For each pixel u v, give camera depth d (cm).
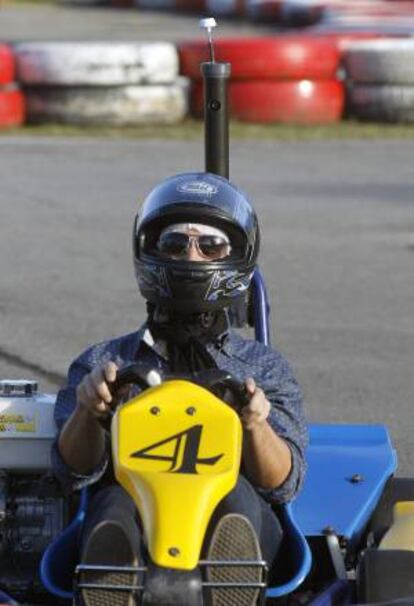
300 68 3047
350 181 2430
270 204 2216
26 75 3020
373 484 761
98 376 643
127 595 596
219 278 704
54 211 2152
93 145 2791
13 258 1853
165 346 720
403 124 3109
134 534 612
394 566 648
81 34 4841
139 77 3048
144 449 613
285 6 4981
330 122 3089
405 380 1361
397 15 4547
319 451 794
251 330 1412
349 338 1502
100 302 1634
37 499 742
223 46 3053
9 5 6250
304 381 1348
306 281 1753
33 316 1566
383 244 1966
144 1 5975
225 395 664
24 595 737
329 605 671
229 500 626
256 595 600
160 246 707
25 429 740
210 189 714
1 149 2730
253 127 3022
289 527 690
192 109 3120
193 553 579
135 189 2325
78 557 676
